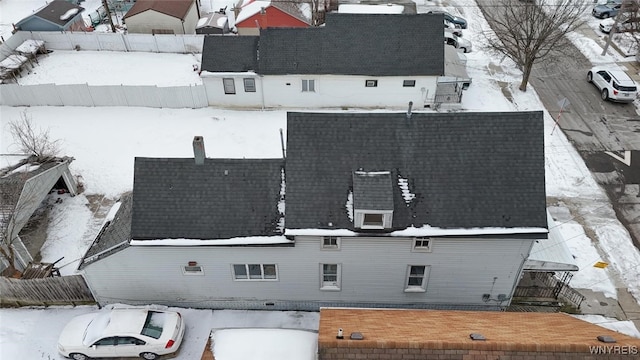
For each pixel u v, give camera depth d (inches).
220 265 827.4
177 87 1405.0
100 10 1980.8
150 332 792.9
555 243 881.5
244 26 1686.8
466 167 790.5
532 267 844.6
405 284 861.8
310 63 1371.8
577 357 530.0
